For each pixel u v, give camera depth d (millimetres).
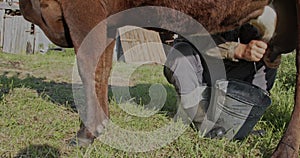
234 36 3021
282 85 4895
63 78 6156
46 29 2951
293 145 2271
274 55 2811
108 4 2590
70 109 3609
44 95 4160
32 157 2447
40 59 9094
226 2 2352
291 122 2312
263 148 2730
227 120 2941
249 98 2906
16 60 8602
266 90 3377
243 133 2963
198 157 2570
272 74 3342
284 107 3584
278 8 2443
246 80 3326
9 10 10836
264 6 2389
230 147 2740
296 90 2305
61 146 2652
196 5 2398
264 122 3289
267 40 2674
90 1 2512
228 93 2910
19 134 2822
